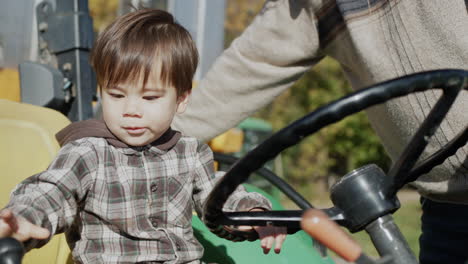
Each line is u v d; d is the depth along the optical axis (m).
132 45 1.41
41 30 2.10
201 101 1.94
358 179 1.13
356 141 7.77
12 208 1.17
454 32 1.43
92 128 1.49
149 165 1.49
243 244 1.90
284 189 2.14
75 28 2.01
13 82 2.06
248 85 1.88
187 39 1.55
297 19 1.75
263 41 1.83
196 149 1.59
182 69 1.49
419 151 1.09
